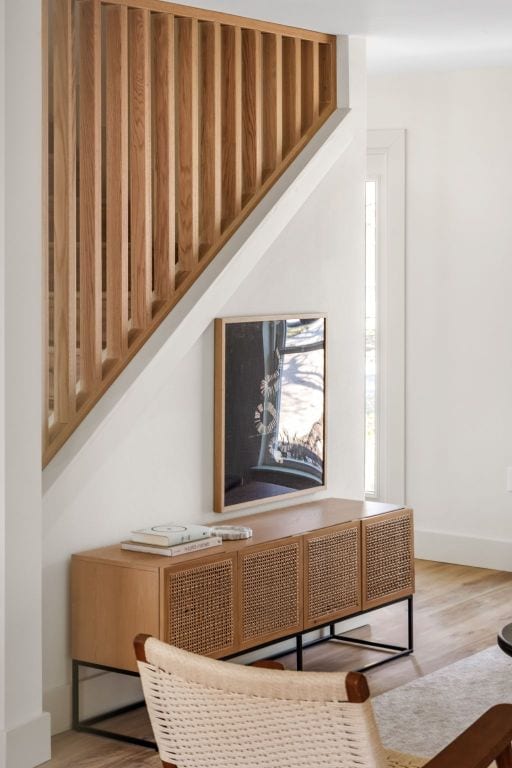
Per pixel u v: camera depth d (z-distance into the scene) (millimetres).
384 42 5281
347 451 5199
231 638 4031
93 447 3945
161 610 3746
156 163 4324
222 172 4652
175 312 4277
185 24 4387
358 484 5266
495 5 4543
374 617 5348
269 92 4816
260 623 4152
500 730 2359
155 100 4363
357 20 4738
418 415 6555
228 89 4621
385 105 6547
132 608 3812
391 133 6527
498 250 6242
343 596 4543
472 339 6352
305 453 4926
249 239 4504
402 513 4840
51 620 3900
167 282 4309
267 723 2178
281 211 4656
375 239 6645
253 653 4648
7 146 3504
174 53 4441
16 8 3516
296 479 4887
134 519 4180
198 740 2316
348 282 5145
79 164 4398
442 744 3822
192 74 4391
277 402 4754
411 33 5059
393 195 6551
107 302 4156
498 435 6293
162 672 2291
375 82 6570
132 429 4141
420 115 6445
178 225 4445
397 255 6555
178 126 4441
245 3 4344
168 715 2342
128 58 4266
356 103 5098
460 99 6316
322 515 4676
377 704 4188
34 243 3605
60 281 3941
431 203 6441
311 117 4988
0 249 3494
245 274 4520
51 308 4445
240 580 4055
